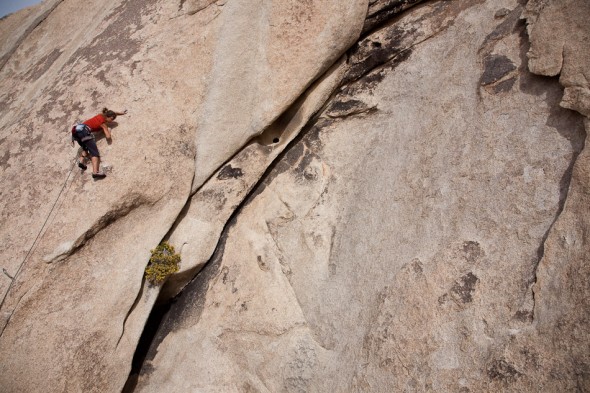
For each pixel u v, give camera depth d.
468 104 6.06
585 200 4.37
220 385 6.67
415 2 7.39
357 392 5.23
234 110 7.59
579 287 4.07
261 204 7.70
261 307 6.84
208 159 7.59
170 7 7.98
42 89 8.12
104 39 8.22
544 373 3.97
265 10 7.41
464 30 6.71
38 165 7.15
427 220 5.66
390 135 6.90
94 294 6.68
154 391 7.03
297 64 7.44
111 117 7.08
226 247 7.60
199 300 7.39
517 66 5.75
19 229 6.72
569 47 5.11
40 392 6.26
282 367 6.31
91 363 6.55
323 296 6.37
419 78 6.98
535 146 5.14
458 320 4.78
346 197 6.95
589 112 4.70
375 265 5.91
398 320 5.21
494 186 5.25
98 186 6.92
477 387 4.34
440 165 5.92
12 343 6.24
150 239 7.11
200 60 7.57
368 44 7.64
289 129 7.82
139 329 6.95
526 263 4.61
